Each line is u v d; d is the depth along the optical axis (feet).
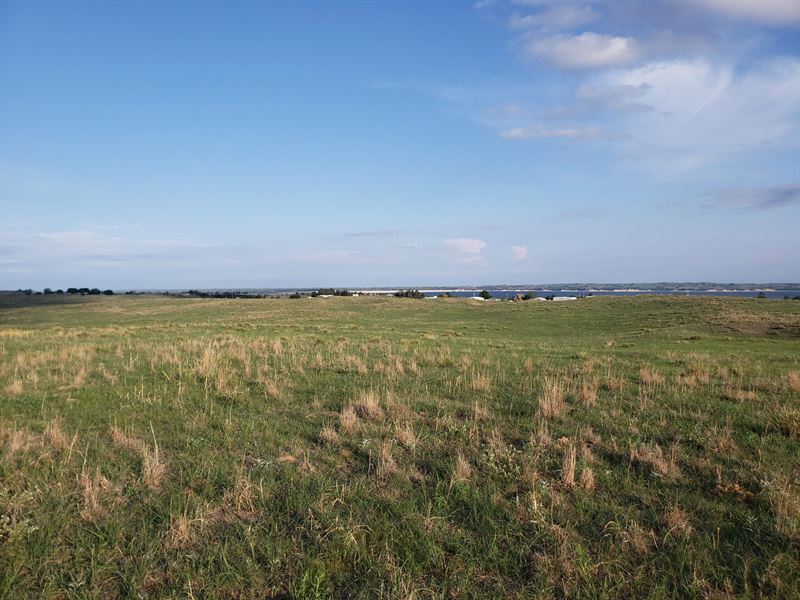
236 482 18.01
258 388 33.47
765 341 86.12
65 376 36.96
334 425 25.27
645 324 125.08
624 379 36.99
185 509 16.03
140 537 14.78
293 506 16.61
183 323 126.11
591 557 13.94
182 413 27.37
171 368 39.27
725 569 13.29
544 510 16.01
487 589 12.85
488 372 38.81
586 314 157.99
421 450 21.70
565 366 43.19
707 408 27.66
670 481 18.37
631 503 16.92
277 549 14.20
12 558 13.73
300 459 20.88
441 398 30.81
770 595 12.45
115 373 38.37
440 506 16.56
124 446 22.03
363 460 20.68
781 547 14.21
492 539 14.75
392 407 27.96
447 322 139.33
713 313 134.00
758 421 24.90
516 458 20.25
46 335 80.79
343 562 13.80
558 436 23.48
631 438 22.93
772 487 17.01
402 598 12.32
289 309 181.27
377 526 15.42
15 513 15.69
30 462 19.84
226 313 169.27
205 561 13.76
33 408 28.30
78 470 19.24
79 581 12.82
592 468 19.67
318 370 39.99
